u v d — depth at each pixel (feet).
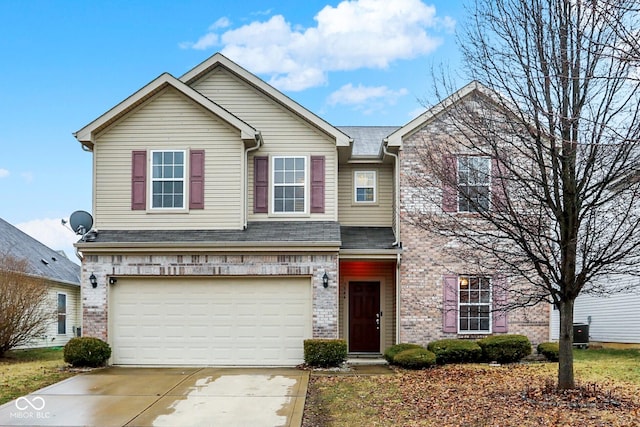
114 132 45.62
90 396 30.76
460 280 45.60
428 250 45.34
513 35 27.40
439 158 35.60
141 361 42.29
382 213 51.62
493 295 39.29
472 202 28.84
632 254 26.89
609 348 56.29
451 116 31.14
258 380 35.24
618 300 57.11
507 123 28.37
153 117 45.75
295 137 47.42
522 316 45.16
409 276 45.16
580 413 24.97
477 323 45.29
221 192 45.19
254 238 42.83
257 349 42.34
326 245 41.88
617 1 23.90
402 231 45.47
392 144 45.52
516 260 30.86
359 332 50.72
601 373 35.83
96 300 42.37
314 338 41.65
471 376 35.76
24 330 50.42
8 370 39.63
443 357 41.22
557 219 27.32
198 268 42.45
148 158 45.34
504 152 27.76
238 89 48.19
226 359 42.29
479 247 32.22
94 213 44.91
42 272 65.77
